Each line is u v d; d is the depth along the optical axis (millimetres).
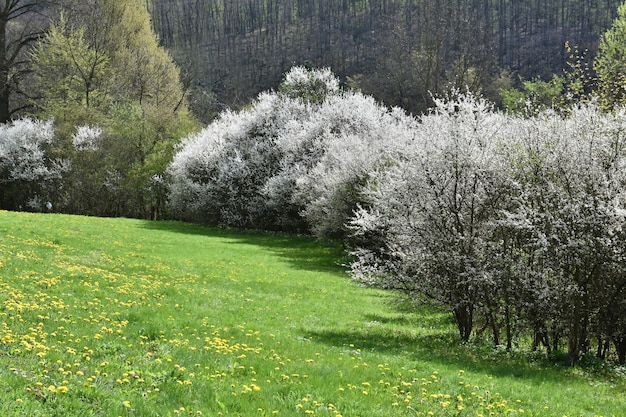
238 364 10859
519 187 15008
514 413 9648
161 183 61625
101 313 13773
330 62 102375
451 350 15312
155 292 18594
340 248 40344
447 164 16125
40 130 59812
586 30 81938
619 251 13828
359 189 33625
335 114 51344
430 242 16156
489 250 15711
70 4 74750
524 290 15305
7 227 31859
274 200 50062
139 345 11312
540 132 15734
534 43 83375
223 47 118000
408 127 40438
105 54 70750
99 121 63250
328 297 23828
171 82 78562
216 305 18203
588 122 15578
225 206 55625
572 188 14898
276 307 19797
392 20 91188
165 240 38406
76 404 7211
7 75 69875
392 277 16859
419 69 70875
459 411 9508
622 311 14891
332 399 9242
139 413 7418
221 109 99562
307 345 13805
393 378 11328
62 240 30047
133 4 79250
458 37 72250
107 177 61312
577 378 13273
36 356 9070
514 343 16984
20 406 6750
